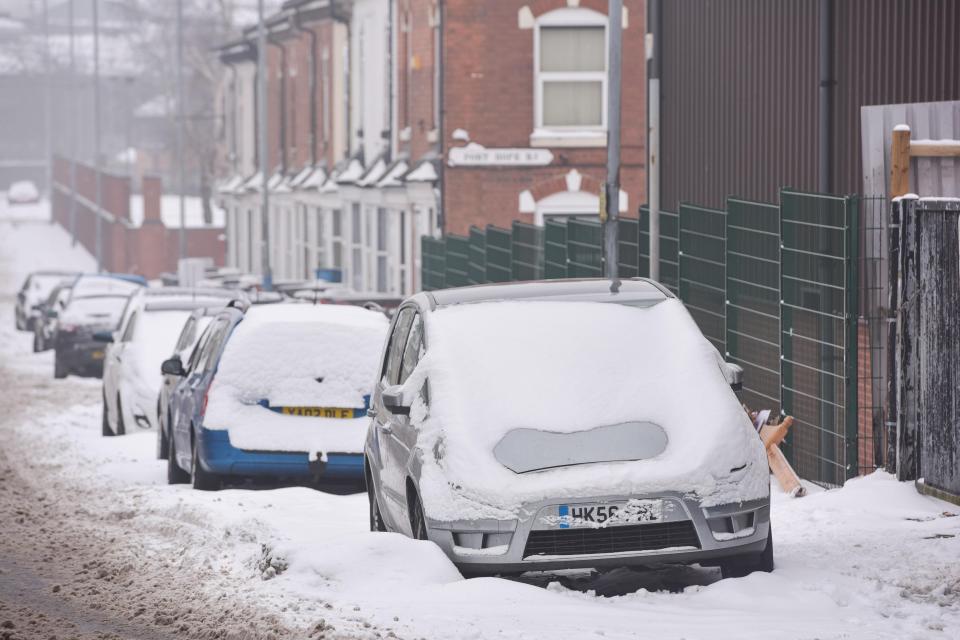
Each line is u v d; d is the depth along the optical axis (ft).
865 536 109.19
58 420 265.13
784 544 108.99
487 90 330.75
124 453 203.21
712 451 94.27
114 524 135.64
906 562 99.04
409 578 93.86
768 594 90.68
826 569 98.12
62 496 160.45
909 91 150.20
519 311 105.81
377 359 154.51
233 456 150.30
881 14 153.79
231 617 88.38
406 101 400.88
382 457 111.65
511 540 92.27
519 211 332.80
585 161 333.01
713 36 196.44
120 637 85.46
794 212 139.64
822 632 81.00
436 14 358.84
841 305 132.46
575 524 91.86
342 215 467.93
